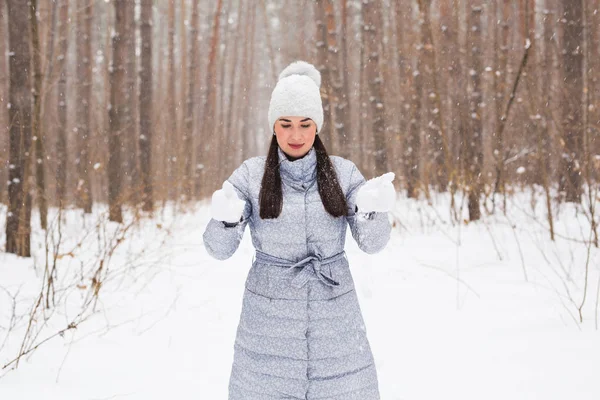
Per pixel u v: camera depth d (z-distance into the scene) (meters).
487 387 3.09
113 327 4.24
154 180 11.13
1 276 5.69
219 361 3.65
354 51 17.72
